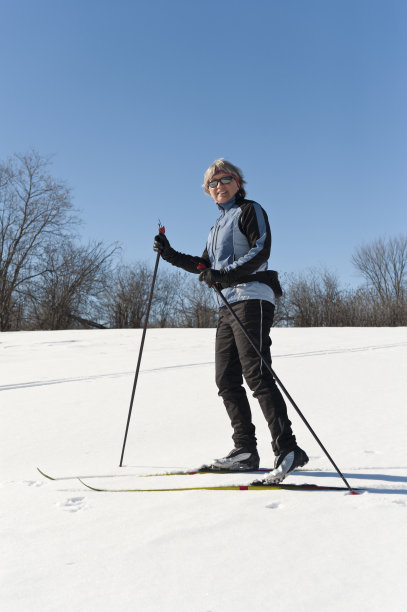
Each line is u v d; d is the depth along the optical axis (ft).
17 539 5.37
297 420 11.46
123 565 4.58
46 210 85.35
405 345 27.61
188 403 14.17
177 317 97.40
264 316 7.96
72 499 6.77
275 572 4.33
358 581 4.10
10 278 86.58
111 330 45.42
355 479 7.07
